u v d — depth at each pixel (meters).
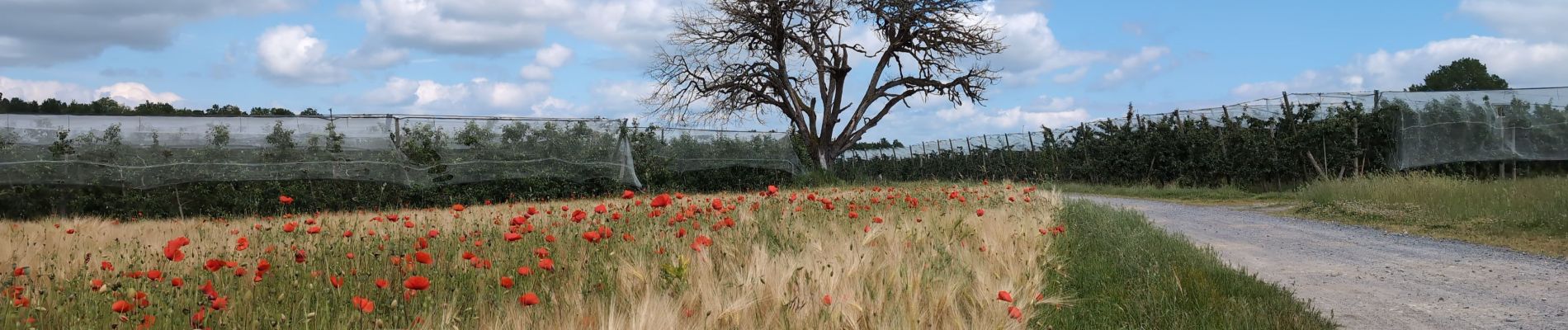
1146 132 28.67
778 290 4.50
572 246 6.52
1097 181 31.16
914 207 11.12
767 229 7.64
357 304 3.97
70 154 18.52
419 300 4.55
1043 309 5.52
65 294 4.85
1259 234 11.99
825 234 7.18
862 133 42.22
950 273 5.23
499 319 4.15
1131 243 8.38
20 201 18.00
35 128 18.41
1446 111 20.45
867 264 5.27
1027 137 36.88
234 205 19.03
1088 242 9.13
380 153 20.52
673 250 6.10
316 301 4.54
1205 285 6.27
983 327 4.36
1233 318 5.39
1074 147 33.19
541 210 12.06
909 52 42.16
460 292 4.79
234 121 19.62
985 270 5.43
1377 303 6.63
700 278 4.72
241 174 19.19
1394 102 20.89
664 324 3.80
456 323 4.17
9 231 9.88
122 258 6.56
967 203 12.18
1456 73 39.28
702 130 28.25
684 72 41.12
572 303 4.27
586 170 22.97
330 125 20.42
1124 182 29.69
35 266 6.63
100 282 5.01
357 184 20.08
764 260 4.92
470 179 21.31
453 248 6.67
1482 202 13.36
